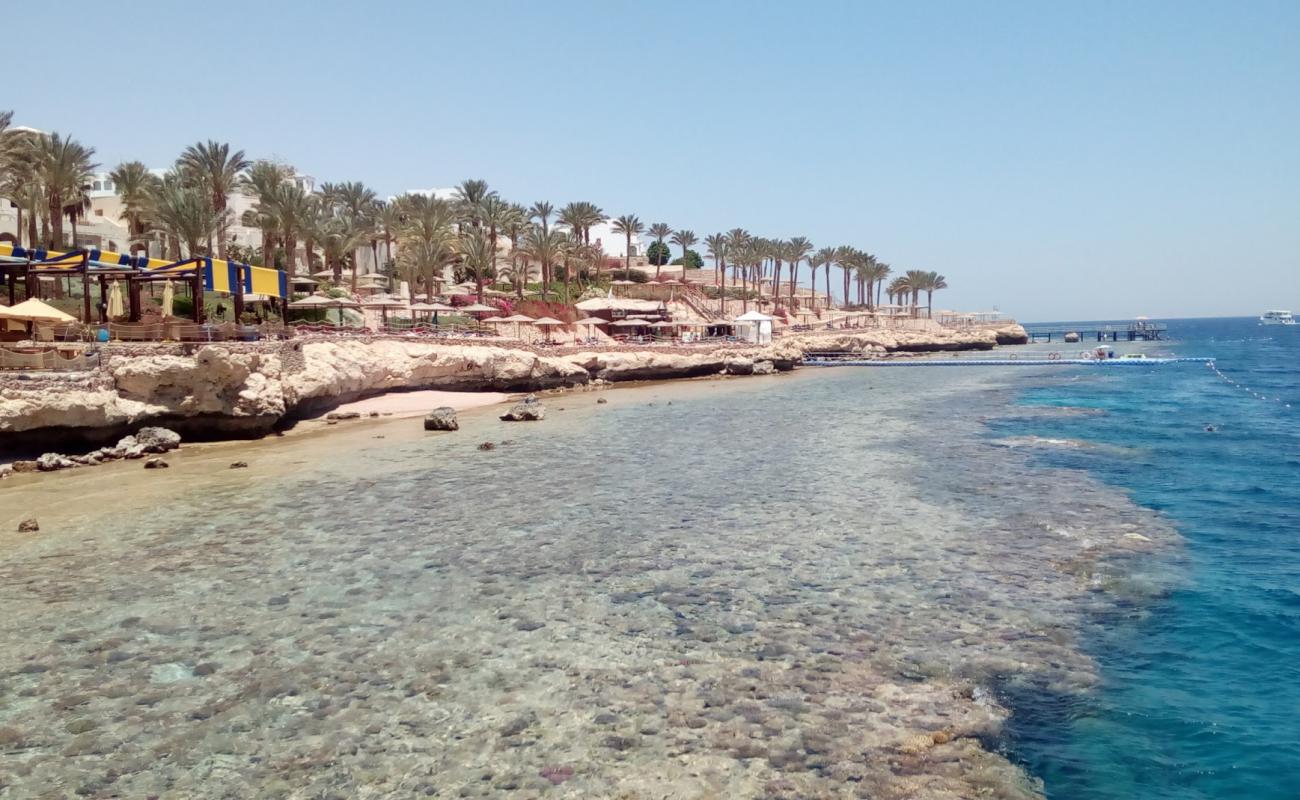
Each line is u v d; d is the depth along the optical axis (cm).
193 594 1420
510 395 5450
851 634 1205
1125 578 1441
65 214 6041
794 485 2302
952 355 11325
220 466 2720
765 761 864
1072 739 904
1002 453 2828
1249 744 885
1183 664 1089
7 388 2688
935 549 1638
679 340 8950
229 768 871
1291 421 3750
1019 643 1165
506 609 1333
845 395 5441
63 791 831
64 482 2445
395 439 3409
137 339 3488
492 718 969
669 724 948
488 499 2172
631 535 1781
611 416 4312
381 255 10062
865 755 874
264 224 6384
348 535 1805
